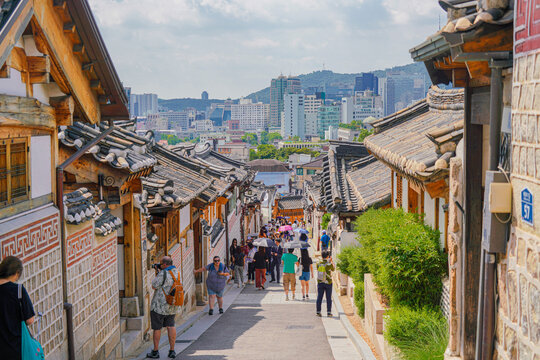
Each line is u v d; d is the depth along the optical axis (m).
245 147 161.75
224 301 19.38
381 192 18.09
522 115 4.33
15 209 6.93
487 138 6.56
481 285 5.09
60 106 7.99
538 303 4.01
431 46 5.71
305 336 12.95
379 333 10.55
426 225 11.12
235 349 11.61
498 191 4.60
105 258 10.23
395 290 9.81
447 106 14.22
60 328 8.00
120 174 10.70
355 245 18.81
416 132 13.52
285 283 19.14
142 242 12.12
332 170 21.27
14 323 5.57
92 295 9.45
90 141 9.44
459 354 7.06
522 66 4.32
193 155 29.08
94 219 9.62
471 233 6.75
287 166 122.25
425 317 8.84
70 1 7.35
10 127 6.76
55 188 8.04
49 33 7.23
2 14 5.87
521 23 4.34
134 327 11.92
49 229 7.69
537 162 4.04
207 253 20.34
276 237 35.62
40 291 7.40
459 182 6.96
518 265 4.43
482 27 4.85
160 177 16.77
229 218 31.61
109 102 9.36
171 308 10.59
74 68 8.08
